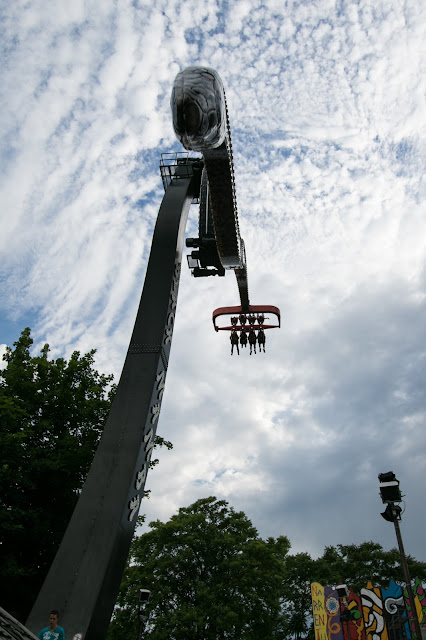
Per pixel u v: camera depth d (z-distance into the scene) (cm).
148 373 1051
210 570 3425
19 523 2006
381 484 1250
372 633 2895
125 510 895
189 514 3625
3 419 2116
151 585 3300
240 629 3102
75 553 848
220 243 1116
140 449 959
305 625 4612
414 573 4388
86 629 779
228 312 1947
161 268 1225
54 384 2448
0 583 2036
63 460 2128
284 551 3762
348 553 4803
